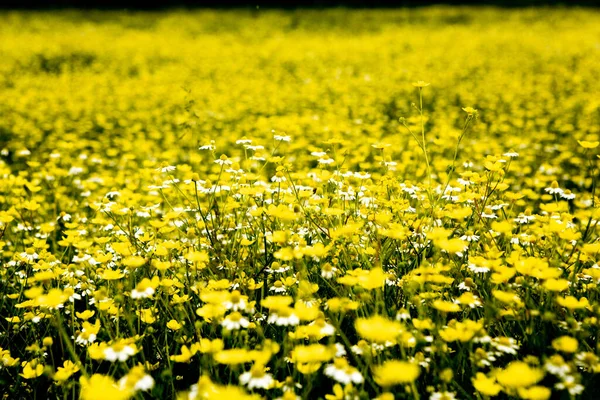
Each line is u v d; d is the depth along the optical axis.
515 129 7.18
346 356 2.02
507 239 2.65
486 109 8.82
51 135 7.15
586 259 2.33
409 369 1.38
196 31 21.25
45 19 23.66
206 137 6.18
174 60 15.05
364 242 2.73
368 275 1.92
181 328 2.12
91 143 6.81
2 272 2.83
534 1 28.05
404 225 2.77
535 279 2.16
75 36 19.06
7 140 7.28
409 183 3.41
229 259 2.59
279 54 15.85
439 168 4.44
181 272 2.53
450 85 10.87
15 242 3.31
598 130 6.73
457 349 2.06
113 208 3.05
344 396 1.60
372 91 10.45
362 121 7.90
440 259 2.38
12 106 9.29
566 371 1.59
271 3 29.44
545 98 9.28
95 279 2.70
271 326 2.21
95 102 10.03
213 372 1.97
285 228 2.80
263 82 11.82
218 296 1.87
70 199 4.41
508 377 1.41
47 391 2.04
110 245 3.06
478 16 23.81
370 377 1.82
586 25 20.00
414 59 14.32
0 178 4.62
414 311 2.24
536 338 1.90
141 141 6.72
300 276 2.17
